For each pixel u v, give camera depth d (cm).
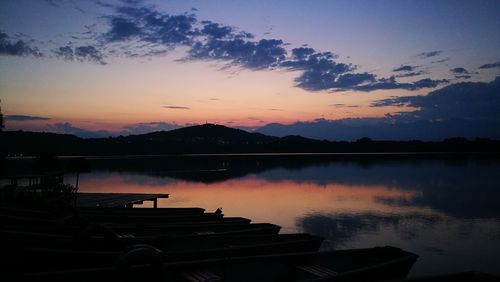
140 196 1617
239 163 7550
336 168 5850
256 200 2412
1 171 1427
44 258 567
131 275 526
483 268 1085
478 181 3638
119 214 1179
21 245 608
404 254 775
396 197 2552
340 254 748
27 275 474
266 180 3766
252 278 648
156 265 459
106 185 3198
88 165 1317
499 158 10119
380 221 1761
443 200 2422
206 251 693
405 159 9688
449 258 1186
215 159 9912
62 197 1252
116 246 688
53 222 827
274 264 673
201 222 1089
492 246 1323
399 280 430
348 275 598
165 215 1230
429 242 1390
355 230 1581
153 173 4691
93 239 670
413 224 1692
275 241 915
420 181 3675
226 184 3375
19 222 812
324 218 1836
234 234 927
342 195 2664
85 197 1561
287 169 5619
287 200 2411
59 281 490
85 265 595
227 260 626
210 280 557
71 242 650
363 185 3303
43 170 1525
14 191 1244
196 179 3856
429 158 10250
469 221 1756
